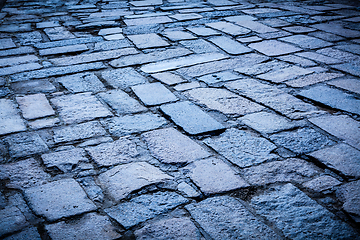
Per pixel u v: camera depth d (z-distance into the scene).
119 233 1.87
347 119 2.97
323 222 1.93
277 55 4.49
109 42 5.08
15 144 2.68
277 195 2.14
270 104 3.26
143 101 3.37
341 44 4.87
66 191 2.19
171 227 1.91
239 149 2.60
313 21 6.04
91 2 7.83
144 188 2.21
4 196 2.14
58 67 4.21
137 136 2.79
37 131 2.86
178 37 5.25
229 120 3.01
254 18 6.26
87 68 4.18
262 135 2.78
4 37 5.37
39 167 2.42
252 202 2.09
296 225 1.91
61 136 2.79
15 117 3.07
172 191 2.19
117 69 4.15
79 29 5.73
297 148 2.59
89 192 2.18
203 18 6.31
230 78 3.86
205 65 4.24
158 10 7.02
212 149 2.62
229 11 6.81
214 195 2.14
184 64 4.27
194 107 3.24
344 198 2.09
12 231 1.88
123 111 3.20
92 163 2.46
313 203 2.06
